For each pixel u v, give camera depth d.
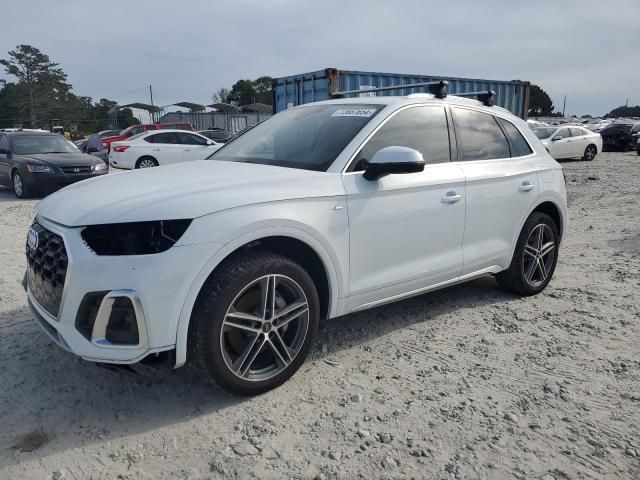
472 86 13.81
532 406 3.12
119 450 2.72
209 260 2.85
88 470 2.57
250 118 50.94
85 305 2.78
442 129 4.20
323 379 3.42
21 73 70.81
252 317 3.06
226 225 2.90
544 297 5.00
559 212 5.15
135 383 3.36
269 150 4.01
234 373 3.03
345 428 2.90
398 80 12.21
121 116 70.19
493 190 4.40
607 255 6.51
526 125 5.09
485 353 3.81
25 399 3.17
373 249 3.61
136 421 2.97
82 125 74.69
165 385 3.33
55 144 13.17
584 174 16.95
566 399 3.19
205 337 2.89
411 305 4.75
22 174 11.84
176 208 2.84
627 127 28.81
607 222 8.71
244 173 3.44
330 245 3.34
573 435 2.85
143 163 16.64
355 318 4.44
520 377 3.46
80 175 12.14
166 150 16.86
